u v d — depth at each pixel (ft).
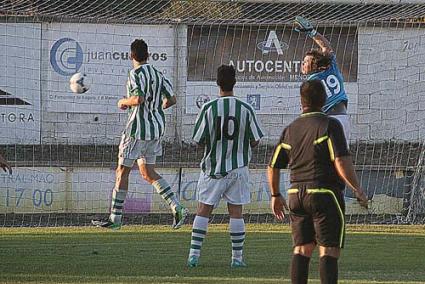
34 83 225.56
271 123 223.10
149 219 166.71
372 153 217.15
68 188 167.53
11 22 223.30
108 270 102.58
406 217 168.14
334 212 73.05
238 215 107.04
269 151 214.07
